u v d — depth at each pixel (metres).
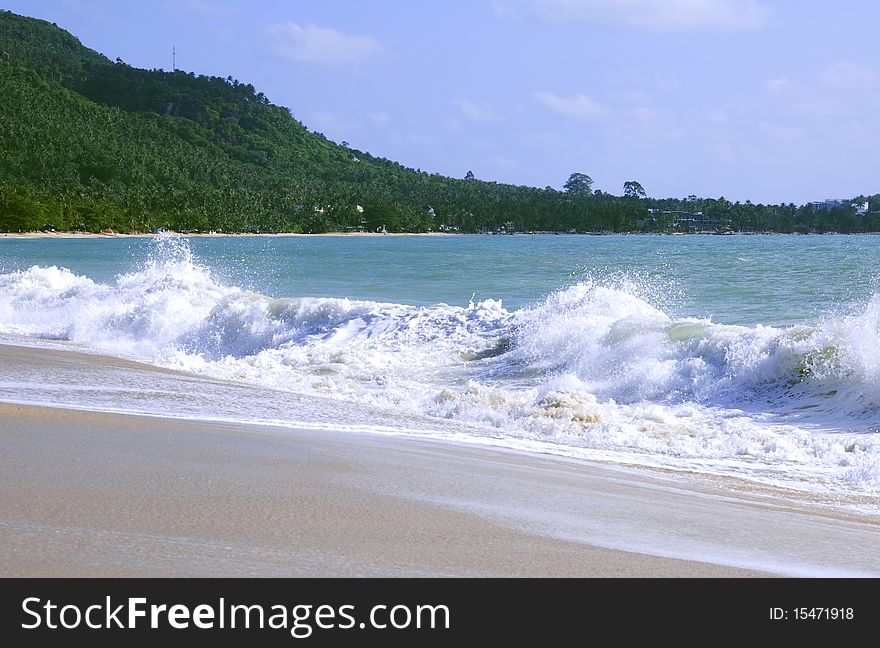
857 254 62.84
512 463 7.88
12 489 5.74
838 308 22.53
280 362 16.34
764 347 12.67
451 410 11.31
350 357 16.19
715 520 6.18
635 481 7.47
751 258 56.31
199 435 8.12
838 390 11.47
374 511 5.73
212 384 12.45
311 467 6.97
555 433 10.02
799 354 12.13
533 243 124.31
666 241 136.38
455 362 15.95
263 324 19.72
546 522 5.77
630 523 5.90
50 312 22.44
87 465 6.54
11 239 142.50
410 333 17.98
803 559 5.34
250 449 7.58
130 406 9.99
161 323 20.17
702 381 12.63
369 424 9.90
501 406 11.55
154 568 4.48
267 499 5.85
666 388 12.76
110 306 21.84
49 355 14.62
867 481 7.89
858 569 5.20
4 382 11.42
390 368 15.59
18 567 4.38
